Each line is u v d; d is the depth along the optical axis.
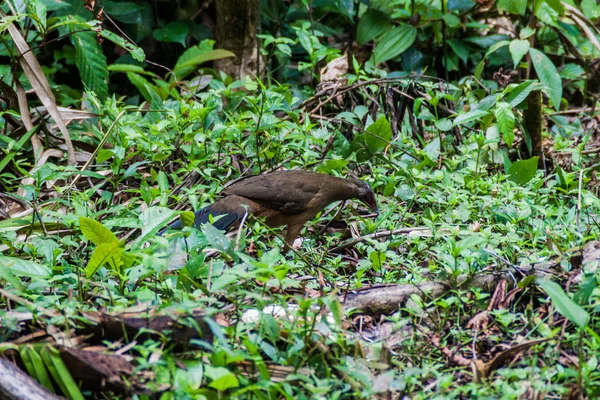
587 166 13.32
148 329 6.36
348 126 13.55
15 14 11.75
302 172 11.02
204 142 11.66
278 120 12.01
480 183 11.35
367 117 13.54
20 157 12.43
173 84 14.58
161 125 11.28
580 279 7.66
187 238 8.53
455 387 6.48
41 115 12.27
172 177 11.29
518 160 13.05
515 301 7.80
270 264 6.48
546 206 10.80
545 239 9.62
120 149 10.44
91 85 13.58
